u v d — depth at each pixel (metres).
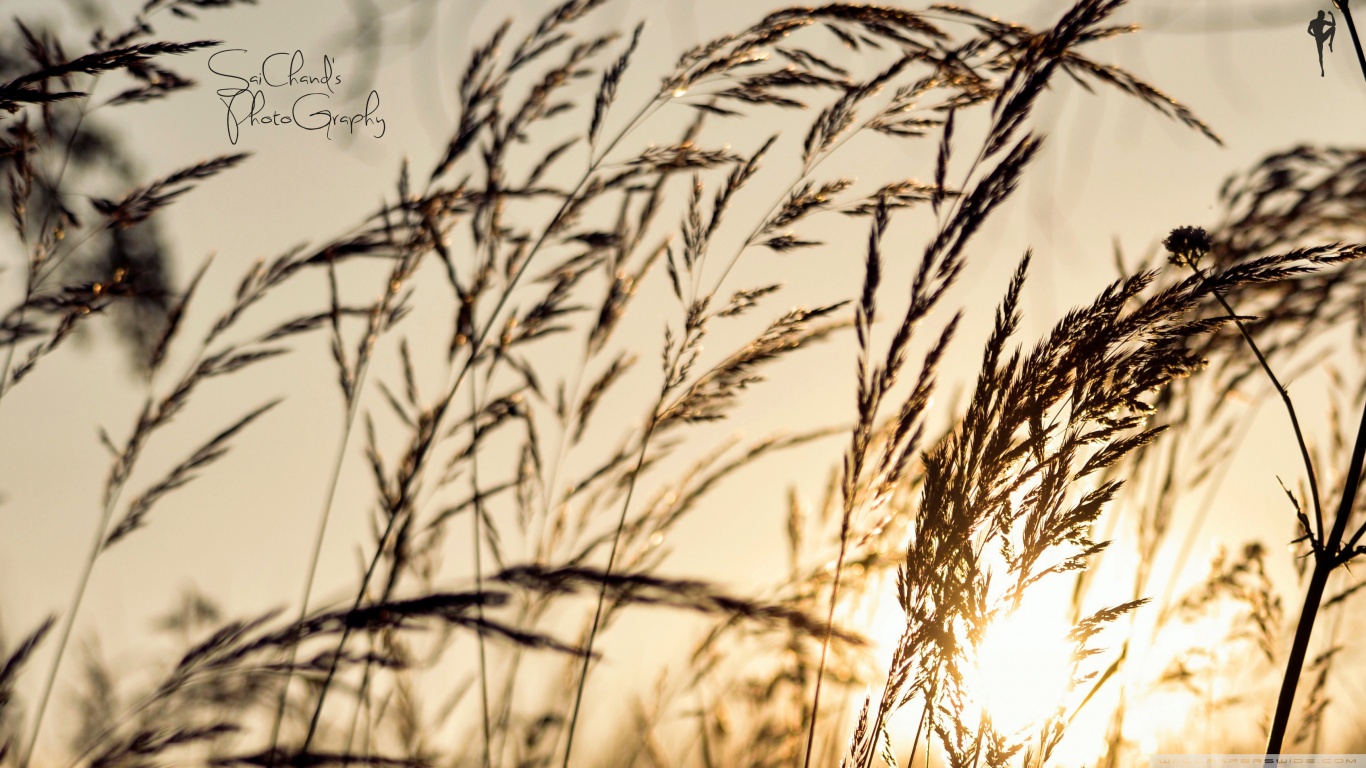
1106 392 1.88
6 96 1.99
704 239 2.12
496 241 2.19
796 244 2.10
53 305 2.12
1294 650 1.86
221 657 1.97
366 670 2.11
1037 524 1.88
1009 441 1.88
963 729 1.88
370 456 2.15
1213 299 1.94
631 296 2.22
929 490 1.90
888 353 1.99
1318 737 2.10
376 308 2.18
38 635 2.04
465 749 2.16
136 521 2.14
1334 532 1.86
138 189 2.14
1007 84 1.99
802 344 2.11
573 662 2.14
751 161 2.12
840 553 1.99
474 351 2.13
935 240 1.99
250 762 1.96
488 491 2.14
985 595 1.88
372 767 1.98
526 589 1.91
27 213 2.12
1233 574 2.12
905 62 2.08
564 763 2.06
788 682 2.12
